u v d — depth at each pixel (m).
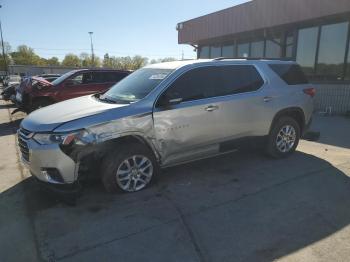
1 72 71.12
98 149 3.93
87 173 4.11
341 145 6.80
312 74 13.41
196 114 4.55
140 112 4.14
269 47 15.59
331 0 11.28
